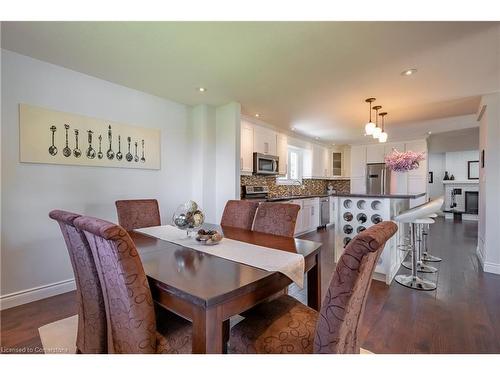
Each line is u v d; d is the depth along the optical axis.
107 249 1.07
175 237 1.98
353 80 2.79
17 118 2.26
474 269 3.26
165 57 2.30
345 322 0.94
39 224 2.40
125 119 3.03
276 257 1.45
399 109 3.84
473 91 3.10
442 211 8.20
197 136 3.75
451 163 8.35
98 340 1.37
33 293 2.36
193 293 0.99
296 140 5.80
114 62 2.41
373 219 3.13
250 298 1.12
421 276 3.03
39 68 2.38
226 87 3.02
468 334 1.86
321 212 6.23
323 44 2.07
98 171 2.81
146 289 1.09
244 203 2.51
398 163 3.88
